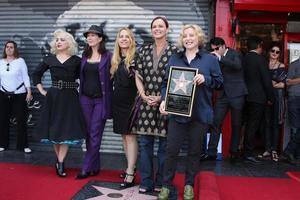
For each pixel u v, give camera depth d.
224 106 6.87
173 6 7.29
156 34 4.93
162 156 5.10
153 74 4.96
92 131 5.75
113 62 5.46
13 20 7.72
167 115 4.81
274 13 7.63
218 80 4.69
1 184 5.37
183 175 6.03
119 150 7.48
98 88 5.68
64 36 5.75
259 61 6.89
